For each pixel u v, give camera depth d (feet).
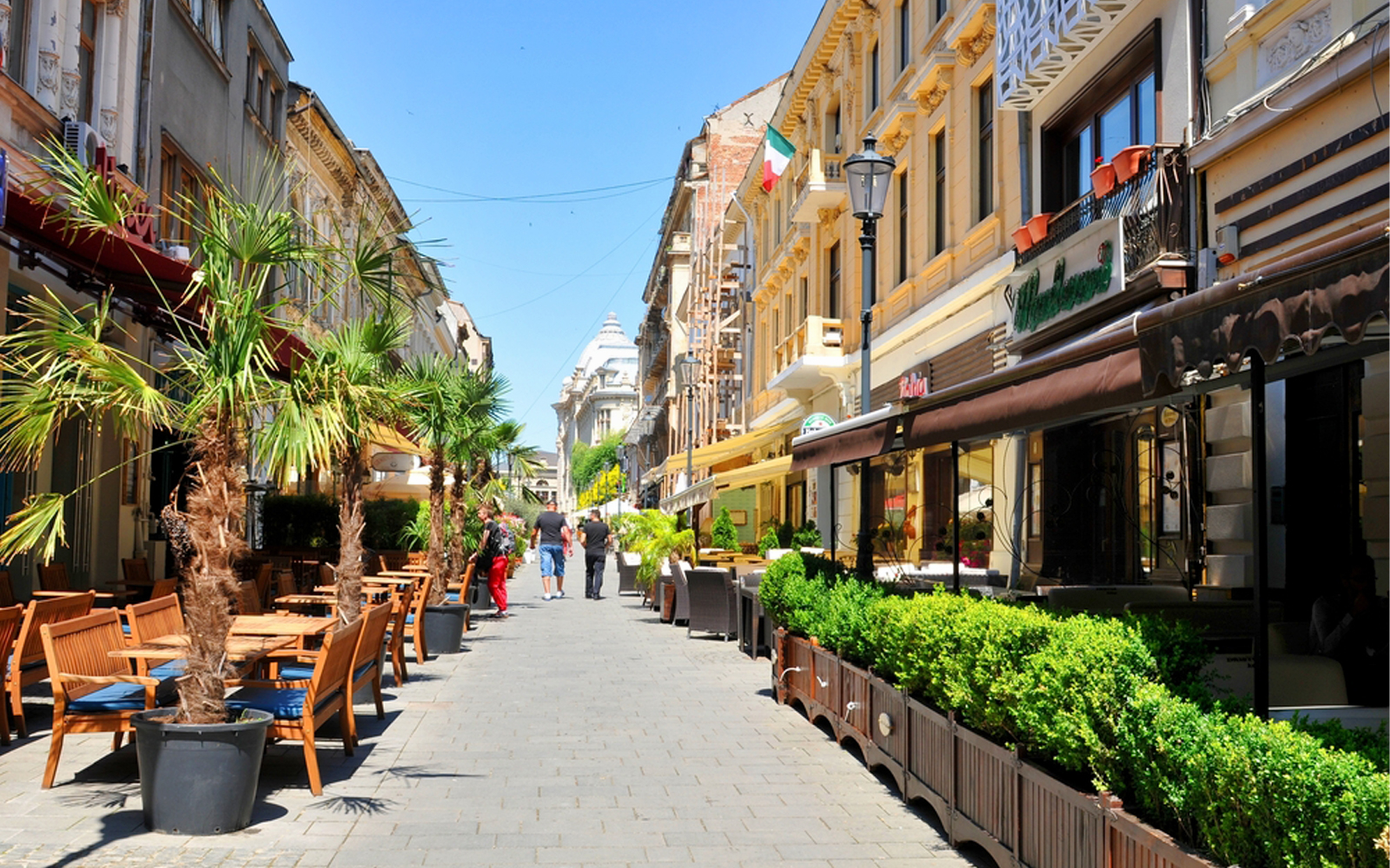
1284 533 28.63
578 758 24.97
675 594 59.82
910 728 20.98
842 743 26.61
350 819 19.35
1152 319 13.42
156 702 21.93
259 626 26.20
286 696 22.57
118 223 22.49
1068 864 14.01
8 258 37.52
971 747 17.54
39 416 19.38
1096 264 38.86
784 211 98.58
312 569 56.80
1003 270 48.88
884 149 67.15
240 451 19.51
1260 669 13.06
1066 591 29.32
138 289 36.17
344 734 24.81
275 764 23.85
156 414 19.79
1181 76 35.96
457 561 56.59
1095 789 13.98
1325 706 17.10
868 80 73.61
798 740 27.20
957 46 55.36
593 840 18.34
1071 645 14.34
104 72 46.93
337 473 32.89
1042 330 43.27
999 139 51.08
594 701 33.14
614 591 94.27
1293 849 9.76
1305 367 15.98
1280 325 10.96
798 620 30.55
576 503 402.93
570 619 63.72
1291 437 28.48
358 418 22.74
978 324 52.54
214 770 17.97
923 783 20.07
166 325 39.45
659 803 20.93
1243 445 30.66
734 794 21.68
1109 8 39.01
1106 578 33.09
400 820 19.39
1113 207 38.63
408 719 29.84
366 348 30.63
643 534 74.28
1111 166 38.47
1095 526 33.35
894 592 25.18
